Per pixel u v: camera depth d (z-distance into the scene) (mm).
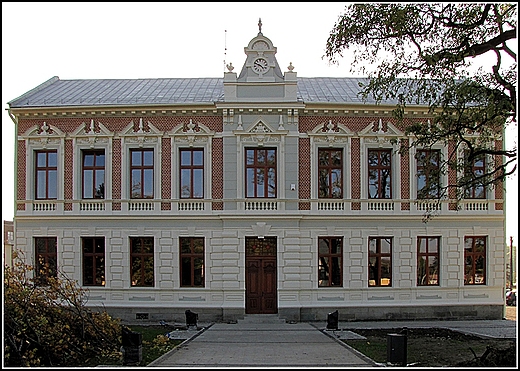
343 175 29453
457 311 29250
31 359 15516
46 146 29703
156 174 29266
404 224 29422
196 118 29375
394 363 16281
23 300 16531
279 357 17828
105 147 29516
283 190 28875
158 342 20250
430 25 19438
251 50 29391
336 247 29328
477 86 18438
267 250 29094
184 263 29141
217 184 29141
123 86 33656
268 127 29094
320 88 32875
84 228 29297
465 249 29969
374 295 29016
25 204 29609
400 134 29516
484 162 29516
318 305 28531
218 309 28344
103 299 28891
